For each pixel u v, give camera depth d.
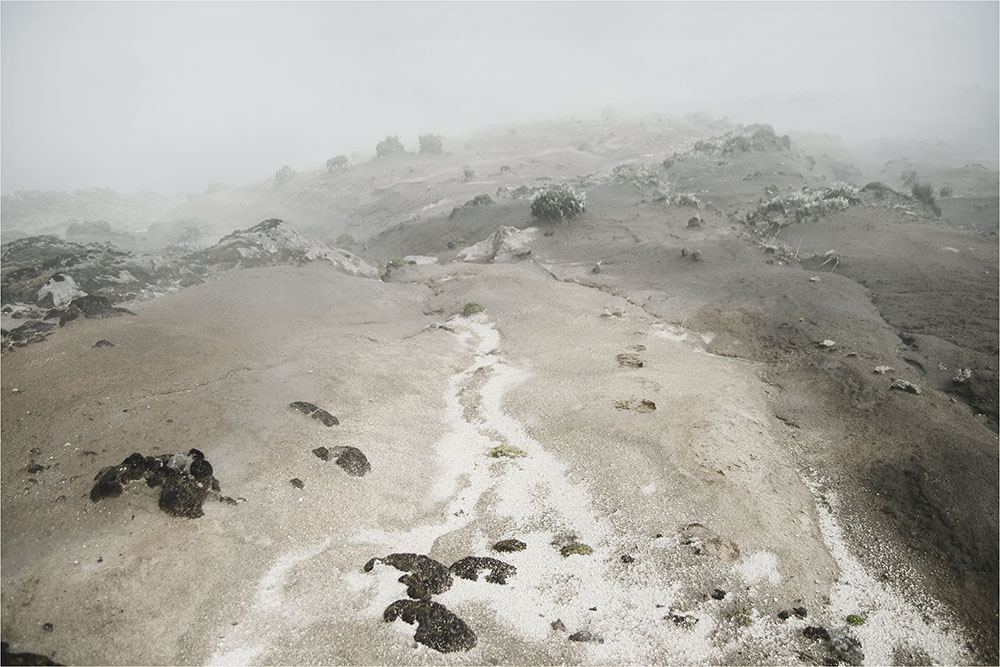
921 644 10.00
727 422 16.36
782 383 19.70
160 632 9.68
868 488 13.92
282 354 21.02
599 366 21.17
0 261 35.50
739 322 25.48
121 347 20.22
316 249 40.50
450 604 10.55
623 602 10.73
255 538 11.73
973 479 13.47
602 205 52.97
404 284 36.72
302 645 9.66
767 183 62.38
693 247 38.34
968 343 21.17
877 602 10.91
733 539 12.14
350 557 11.71
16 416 15.12
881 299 27.19
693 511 12.96
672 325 26.19
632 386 18.89
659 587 11.05
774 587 11.08
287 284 32.53
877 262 31.89
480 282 34.34
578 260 38.88
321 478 13.69
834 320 24.36
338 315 28.11
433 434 17.08
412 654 9.52
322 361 20.42
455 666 9.36
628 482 14.01
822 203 43.88
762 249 36.59
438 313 30.97
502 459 15.57
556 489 14.17
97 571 10.40
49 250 36.78
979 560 11.51
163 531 11.36
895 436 15.58
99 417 15.10
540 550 12.12
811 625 10.34
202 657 9.41
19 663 8.81
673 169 74.62
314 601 10.54
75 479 12.63
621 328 25.81
